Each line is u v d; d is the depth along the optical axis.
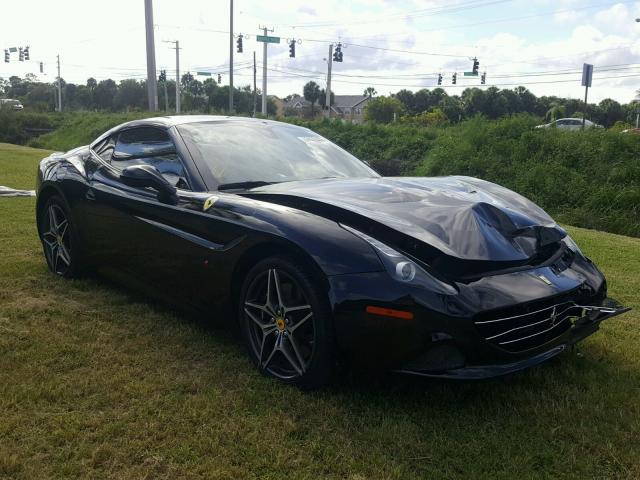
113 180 3.84
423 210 2.82
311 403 2.58
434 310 2.37
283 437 2.32
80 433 2.31
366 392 2.70
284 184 3.29
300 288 2.64
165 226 3.33
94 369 2.87
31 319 3.49
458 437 2.37
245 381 2.79
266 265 2.79
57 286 4.16
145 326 3.44
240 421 2.43
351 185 3.20
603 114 67.38
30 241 5.45
